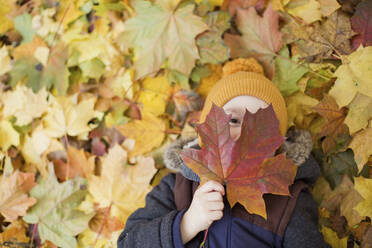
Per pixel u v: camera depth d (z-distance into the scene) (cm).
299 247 87
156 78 113
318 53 101
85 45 116
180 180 102
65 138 116
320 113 97
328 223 106
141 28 108
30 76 118
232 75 97
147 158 110
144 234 89
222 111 74
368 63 92
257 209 73
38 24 118
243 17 105
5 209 112
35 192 114
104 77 116
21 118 118
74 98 116
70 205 113
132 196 111
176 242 84
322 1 100
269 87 93
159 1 106
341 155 104
